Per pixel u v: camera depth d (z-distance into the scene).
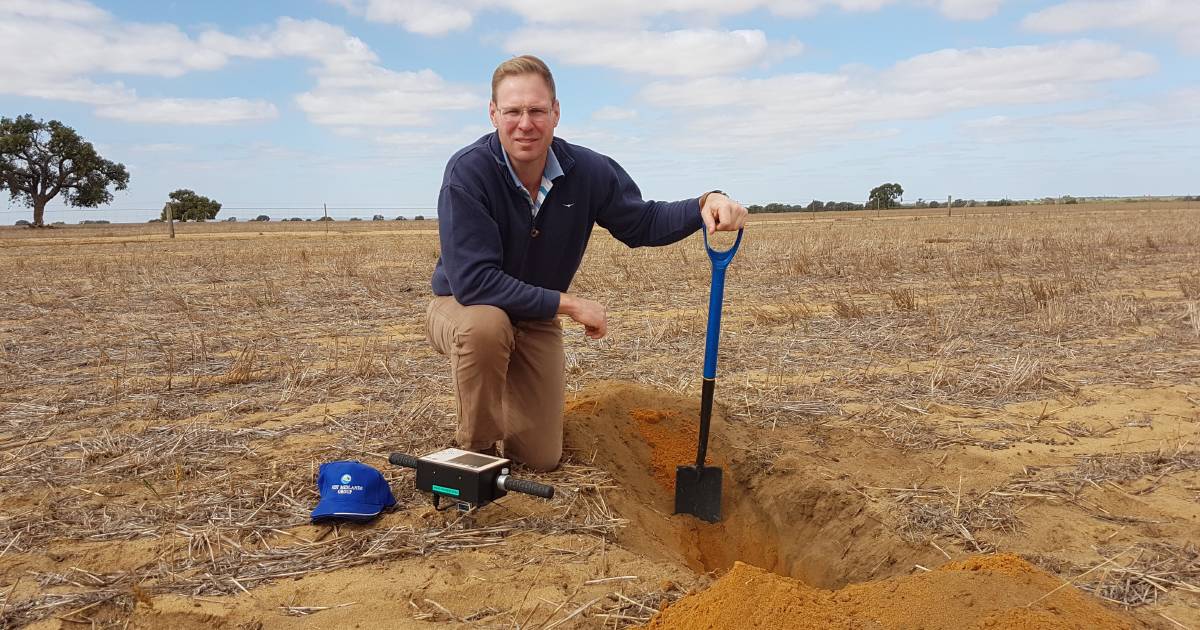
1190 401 4.53
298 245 20.75
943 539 2.96
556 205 3.45
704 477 3.62
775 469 3.75
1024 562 2.31
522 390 3.54
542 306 3.27
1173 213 35.69
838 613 2.11
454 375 3.45
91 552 2.78
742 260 13.71
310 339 6.85
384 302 9.18
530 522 3.02
